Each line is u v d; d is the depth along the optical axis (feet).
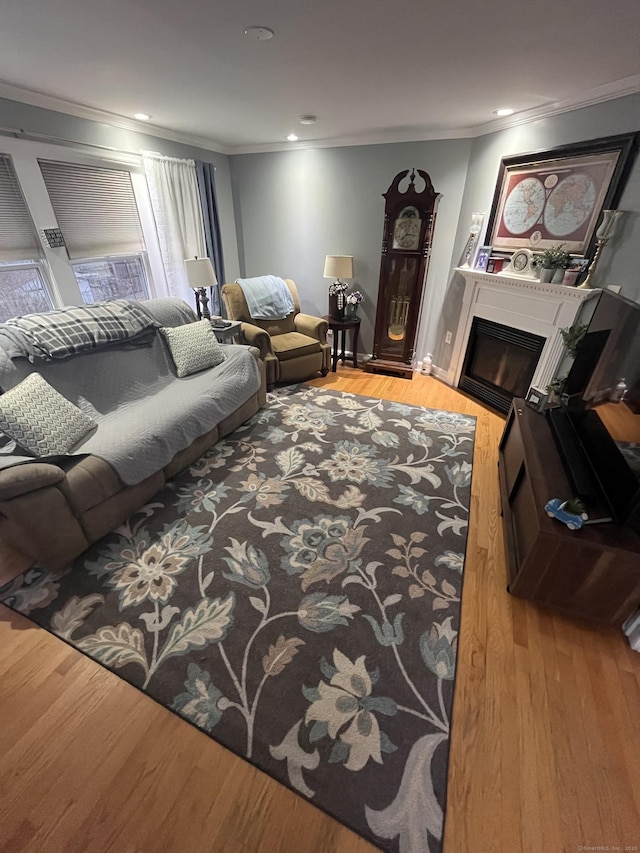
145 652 4.51
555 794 3.46
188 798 3.38
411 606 5.14
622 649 4.74
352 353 14.30
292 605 5.11
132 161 10.30
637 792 3.51
